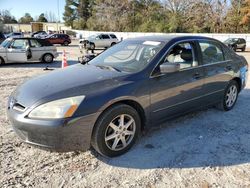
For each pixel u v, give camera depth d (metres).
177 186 2.88
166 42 4.08
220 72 4.78
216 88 4.77
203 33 39.53
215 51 4.84
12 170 3.13
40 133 2.96
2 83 8.05
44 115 2.97
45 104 3.00
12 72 10.59
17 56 12.95
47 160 3.36
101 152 3.29
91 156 3.46
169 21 45.28
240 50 27.28
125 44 4.56
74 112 2.98
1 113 5.03
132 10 52.31
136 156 3.47
